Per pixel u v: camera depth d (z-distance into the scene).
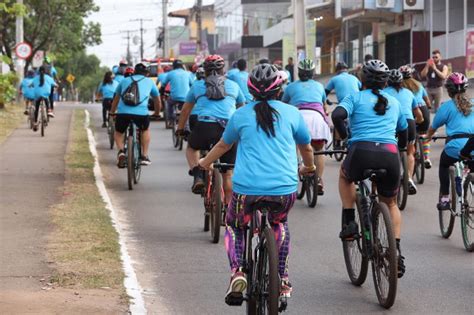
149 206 18.36
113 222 15.72
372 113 11.05
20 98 56.00
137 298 10.65
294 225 16.22
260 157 8.93
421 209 17.83
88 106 62.88
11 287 10.89
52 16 75.50
